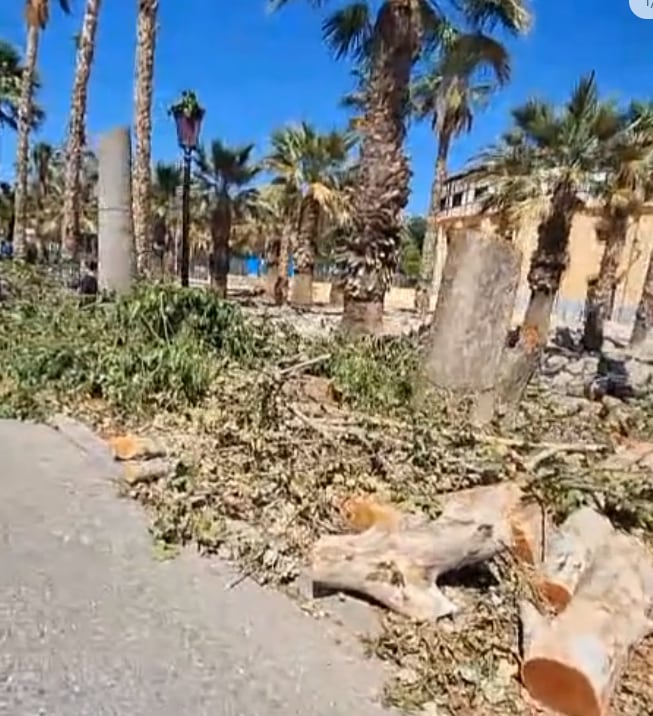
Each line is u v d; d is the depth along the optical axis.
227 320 6.86
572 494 3.74
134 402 5.33
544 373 10.44
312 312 17.48
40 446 4.53
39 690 2.27
